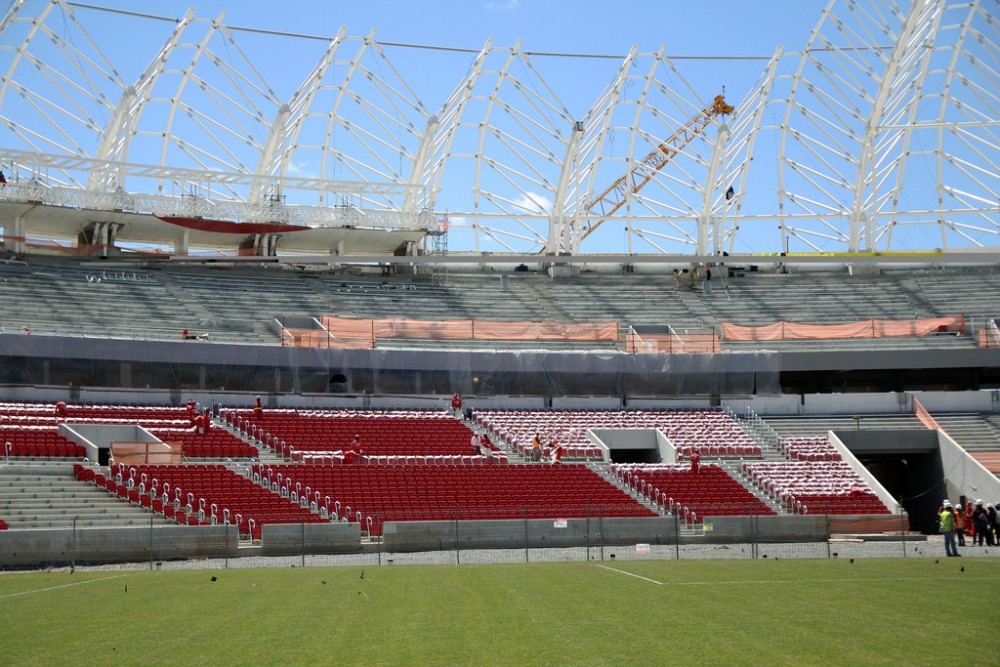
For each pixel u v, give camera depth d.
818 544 42.53
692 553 38.25
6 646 16.81
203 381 58.47
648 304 78.00
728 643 16.55
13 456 43.25
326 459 51.28
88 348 55.59
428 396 63.56
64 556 34.09
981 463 57.47
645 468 54.66
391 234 79.19
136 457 45.53
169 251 80.56
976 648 15.90
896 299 77.19
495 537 40.69
